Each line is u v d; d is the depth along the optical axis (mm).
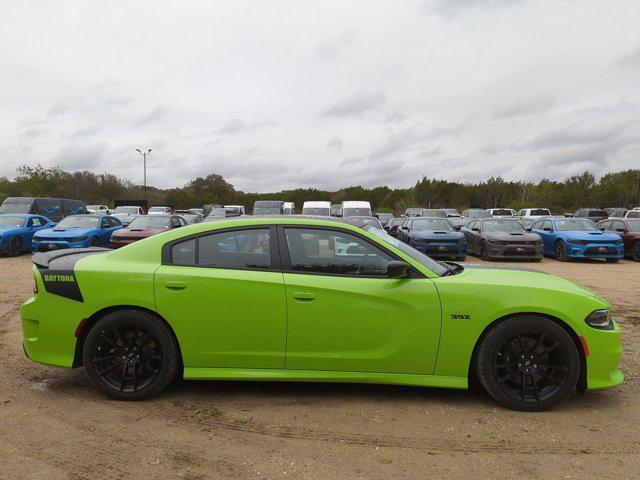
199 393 4016
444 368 3719
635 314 7023
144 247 3951
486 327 3703
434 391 4074
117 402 3822
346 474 2768
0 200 53812
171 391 4062
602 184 59531
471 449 3078
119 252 3988
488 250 15148
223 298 3736
